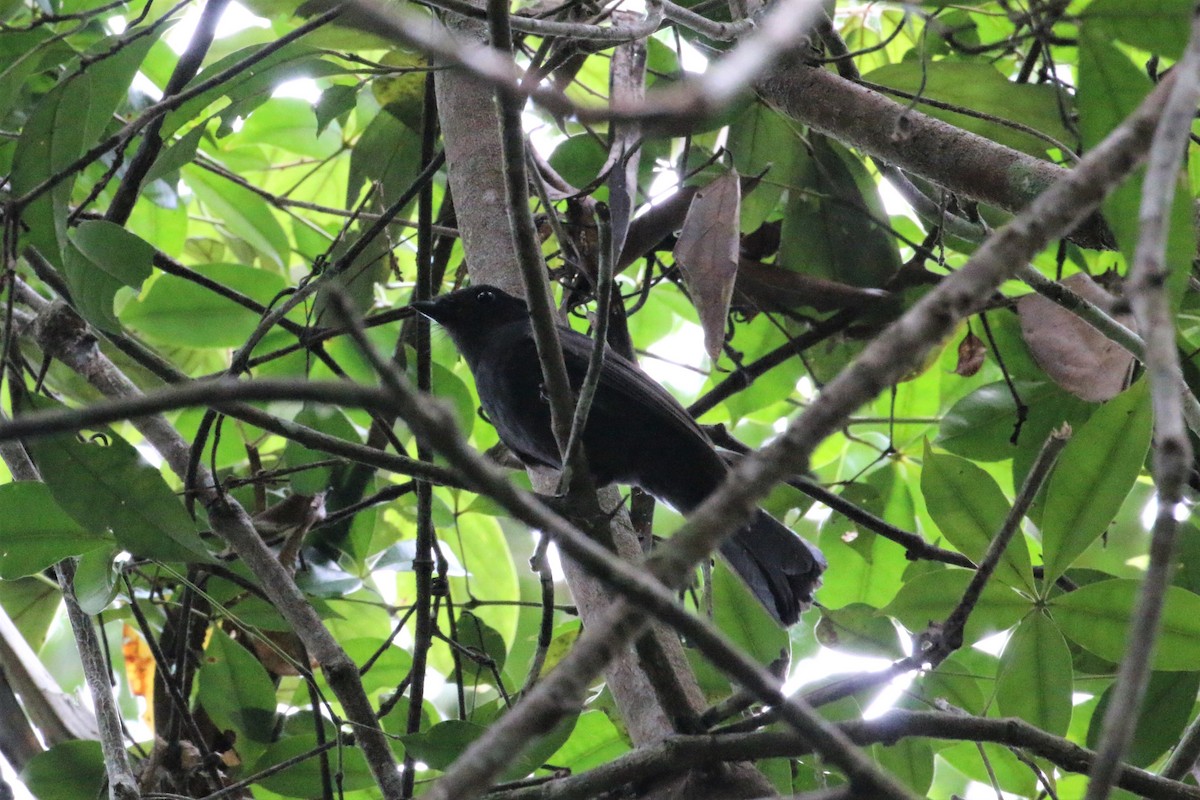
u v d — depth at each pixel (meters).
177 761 8.13
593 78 10.73
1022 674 6.71
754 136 9.41
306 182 11.91
